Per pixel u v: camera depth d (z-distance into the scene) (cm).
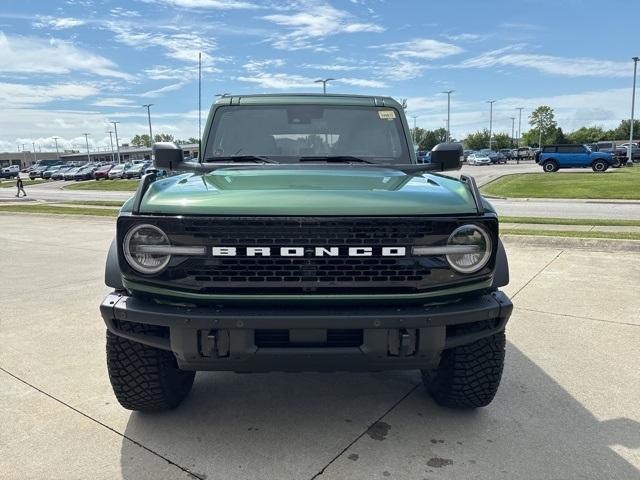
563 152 3491
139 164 5441
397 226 256
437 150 372
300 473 269
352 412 333
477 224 263
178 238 255
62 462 279
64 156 14338
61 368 400
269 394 359
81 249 945
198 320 253
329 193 269
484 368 305
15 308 559
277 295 257
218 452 288
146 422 321
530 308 539
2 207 1861
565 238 882
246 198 262
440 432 308
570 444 294
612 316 512
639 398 346
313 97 417
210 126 408
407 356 262
